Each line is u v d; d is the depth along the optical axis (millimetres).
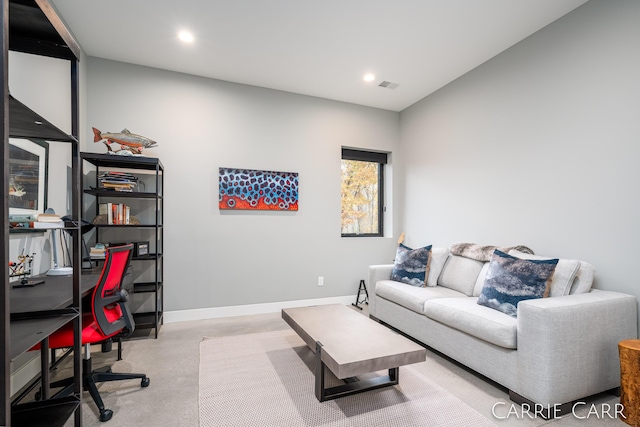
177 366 2381
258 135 3820
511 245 2941
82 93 3041
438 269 3256
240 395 1979
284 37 2826
